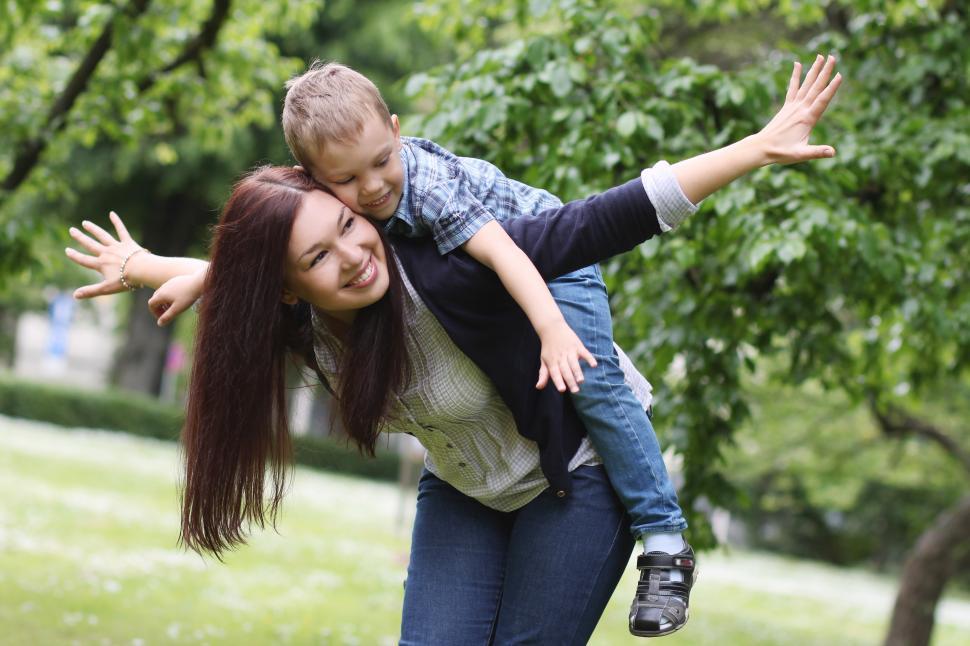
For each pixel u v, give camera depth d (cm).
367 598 1231
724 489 801
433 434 367
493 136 722
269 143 2983
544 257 329
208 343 351
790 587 2227
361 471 3512
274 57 1125
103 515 1538
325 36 3030
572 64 661
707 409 777
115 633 873
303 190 339
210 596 1098
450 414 357
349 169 335
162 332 3616
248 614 1035
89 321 4725
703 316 767
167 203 3294
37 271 934
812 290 767
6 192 940
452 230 336
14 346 4575
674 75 715
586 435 362
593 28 707
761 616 1678
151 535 1435
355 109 333
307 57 3014
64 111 959
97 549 1267
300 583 1264
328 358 376
